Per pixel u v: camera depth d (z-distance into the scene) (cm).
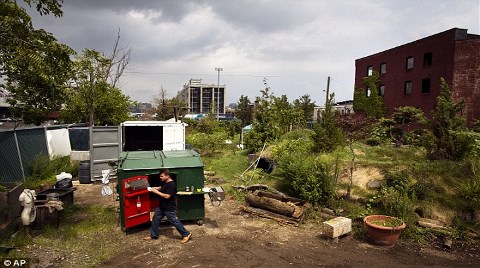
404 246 693
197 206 797
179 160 807
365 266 597
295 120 2169
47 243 665
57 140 1423
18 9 779
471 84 2528
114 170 1225
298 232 770
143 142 1672
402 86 3197
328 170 941
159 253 633
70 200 909
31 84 973
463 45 2548
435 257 641
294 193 1004
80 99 1919
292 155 1095
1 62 823
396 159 1098
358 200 901
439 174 890
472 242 709
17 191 797
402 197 815
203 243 688
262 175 1266
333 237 703
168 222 797
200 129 3462
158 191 692
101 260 598
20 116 1723
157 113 4597
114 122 2130
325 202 924
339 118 1917
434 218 791
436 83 2769
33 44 812
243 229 783
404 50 3158
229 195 1088
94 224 781
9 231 702
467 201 791
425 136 1057
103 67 2008
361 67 3869
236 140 2831
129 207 724
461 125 1020
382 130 1609
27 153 1220
